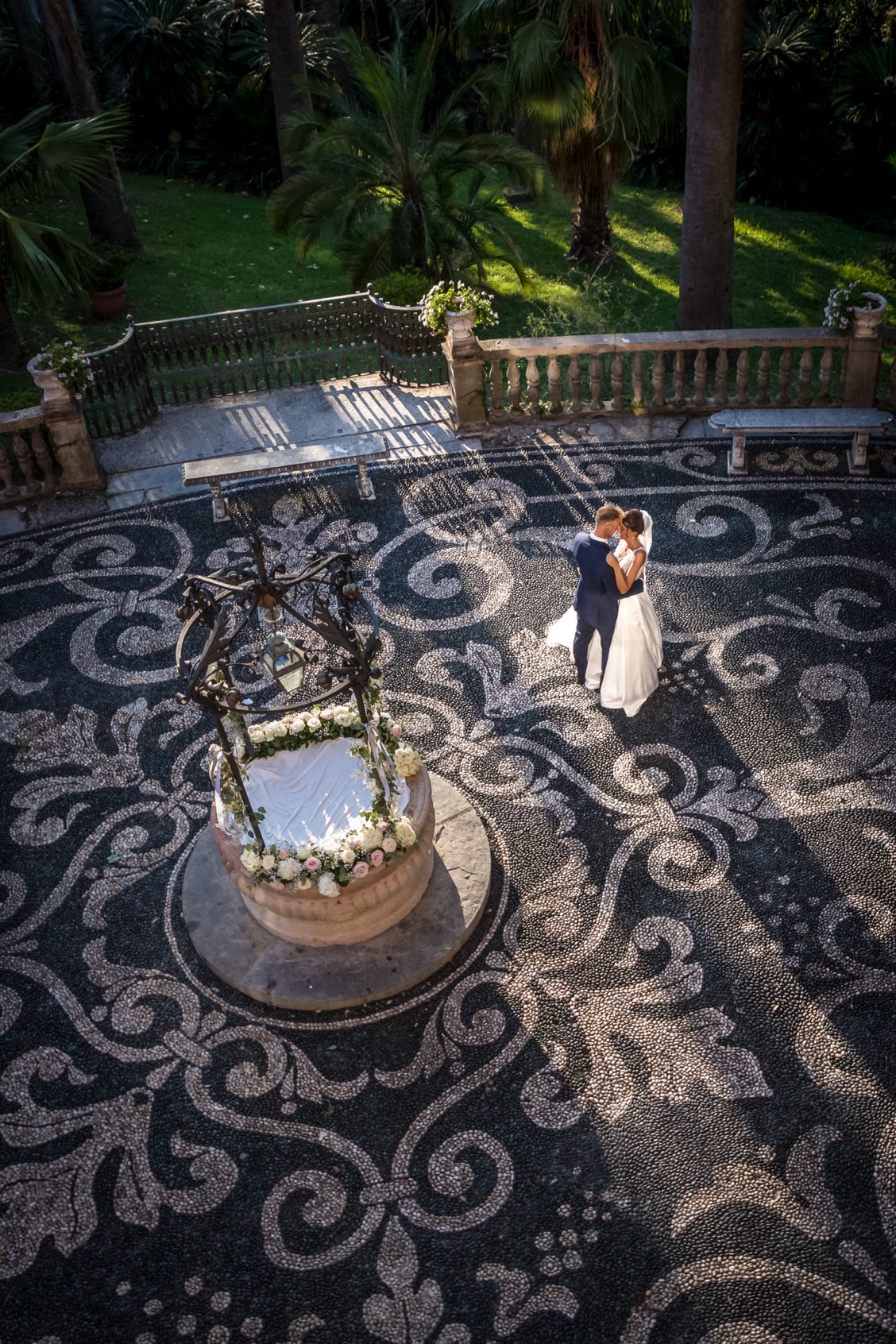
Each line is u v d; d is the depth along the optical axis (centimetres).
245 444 1219
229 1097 630
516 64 1454
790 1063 621
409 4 2420
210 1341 533
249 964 685
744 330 1164
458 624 948
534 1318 530
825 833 747
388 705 873
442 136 1585
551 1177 581
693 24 1223
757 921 696
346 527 1075
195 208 2083
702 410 1203
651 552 1012
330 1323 535
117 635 966
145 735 864
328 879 638
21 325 1612
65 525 1105
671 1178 576
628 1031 643
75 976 698
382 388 1316
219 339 1281
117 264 1622
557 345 1163
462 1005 664
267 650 557
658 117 1504
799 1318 523
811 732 821
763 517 1041
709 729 830
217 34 2270
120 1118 624
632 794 785
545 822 770
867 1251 544
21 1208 587
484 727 848
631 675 828
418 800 700
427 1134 604
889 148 2144
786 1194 566
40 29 2083
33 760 850
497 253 1744
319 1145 604
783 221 2102
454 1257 554
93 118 1359
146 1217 580
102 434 1250
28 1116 627
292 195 1540
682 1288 536
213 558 1048
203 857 754
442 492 1114
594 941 692
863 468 1089
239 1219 577
